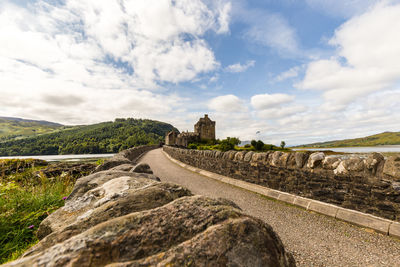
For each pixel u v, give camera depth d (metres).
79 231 1.26
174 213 1.28
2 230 2.71
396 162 2.98
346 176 3.61
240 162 6.63
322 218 3.64
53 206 3.69
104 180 3.02
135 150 19.25
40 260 0.92
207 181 7.45
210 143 63.22
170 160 16.31
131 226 1.15
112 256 0.99
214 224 1.21
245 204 4.61
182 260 0.99
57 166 8.30
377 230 2.98
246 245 1.11
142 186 2.30
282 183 5.00
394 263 2.32
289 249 2.69
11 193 3.92
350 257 2.47
